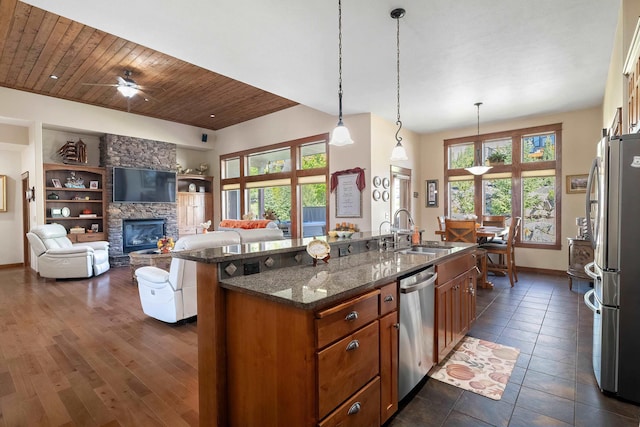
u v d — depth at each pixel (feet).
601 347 7.20
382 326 5.94
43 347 9.74
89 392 7.34
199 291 6.04
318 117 21.66
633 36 8.54
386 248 10.15
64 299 14.84
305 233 23.00
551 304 13.57
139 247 24.59
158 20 9.43
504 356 9.03
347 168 19.94
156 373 8.20
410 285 6.81
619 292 6.97
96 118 22.65
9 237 23.25
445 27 9.95
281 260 7.02
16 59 15.47
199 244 11.46
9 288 16.89
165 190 26.04
